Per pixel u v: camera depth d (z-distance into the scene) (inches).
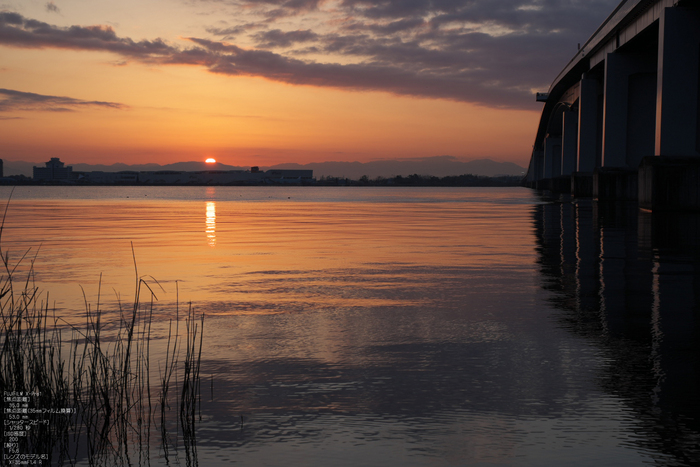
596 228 1230.9
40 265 656.4
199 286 516.1
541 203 3036.4
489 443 194.1
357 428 207.6
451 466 178.2
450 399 234.8
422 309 414.6
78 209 2395.4
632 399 233.6
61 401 221.5
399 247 860.0
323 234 1109.7
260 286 515.5
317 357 295.4
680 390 243.4
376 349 310.0
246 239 1002.1
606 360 287.4
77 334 339.6
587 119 3191.4
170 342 324.8
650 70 2466.8
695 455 184.4
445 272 601.0
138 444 196.2
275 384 254.8
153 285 523.5
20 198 4411.9
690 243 909.8
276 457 186.1
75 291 489.1
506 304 432.5
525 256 743.1
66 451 191.6
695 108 1609.3
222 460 184.5
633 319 379.9
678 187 1614.2
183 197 5044.3
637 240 962.1
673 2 1622.8
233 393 243.8
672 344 316.8
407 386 251.0
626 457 183.2
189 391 242.5
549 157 6737.2
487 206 2672.2
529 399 234.2
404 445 193.5
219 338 334.3
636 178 2498.8
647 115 2503.7
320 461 182.9
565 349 307.7
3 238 1009.5
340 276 575.2
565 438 197.5
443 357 294.5
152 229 1242.0
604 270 614.2
